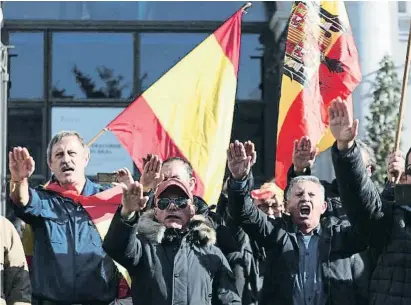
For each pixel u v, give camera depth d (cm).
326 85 897
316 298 691
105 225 700
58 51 1427
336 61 897
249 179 691
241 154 686
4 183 646
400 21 1388
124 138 830
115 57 1428
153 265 648
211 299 666
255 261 791
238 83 1417
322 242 701
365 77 1345
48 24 1425
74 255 686
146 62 1428
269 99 1416
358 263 709
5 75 647
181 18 1430
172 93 843
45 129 1414
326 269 695
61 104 1420
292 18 898
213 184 839
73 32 1430
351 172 629
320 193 707
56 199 698
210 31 1430
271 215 825
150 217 664
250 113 1416
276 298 698
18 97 1417
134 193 613
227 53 862
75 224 694
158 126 834
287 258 697
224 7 1427
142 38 1431
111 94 1426
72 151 707
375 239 666
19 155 657
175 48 1428
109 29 1430
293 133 873
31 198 682
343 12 905
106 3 1432
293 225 711
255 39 1418
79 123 1421
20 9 1423
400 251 650
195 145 840
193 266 654
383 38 1355
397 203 639
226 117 852
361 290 703
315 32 898
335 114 625
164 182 664
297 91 879
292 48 892
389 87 1345
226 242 711
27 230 723
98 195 705
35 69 1423
